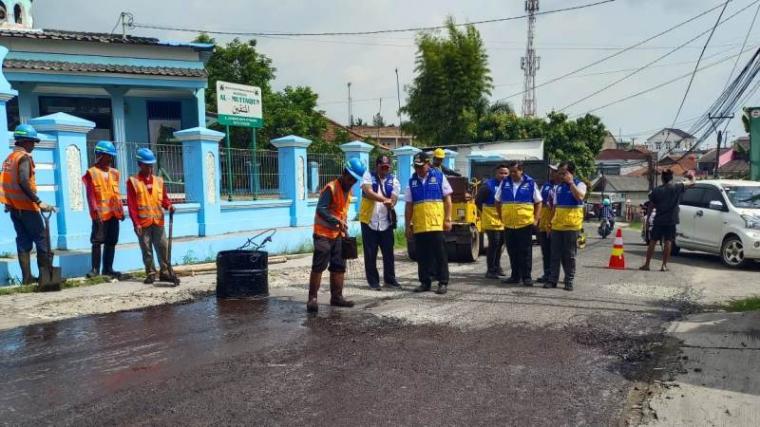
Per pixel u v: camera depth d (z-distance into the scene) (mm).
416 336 5703
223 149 11328
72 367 4691
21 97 14445
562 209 8117
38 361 4828
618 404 4137
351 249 6953
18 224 7340
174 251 9617
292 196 12500
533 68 36656
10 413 3797
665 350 5383
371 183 8016
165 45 16000
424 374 4641
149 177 8086
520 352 5254
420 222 7781
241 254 7371
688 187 12703
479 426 3734
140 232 8008
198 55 16734
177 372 4602
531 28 36312
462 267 10516
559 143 32625
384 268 8305
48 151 8289
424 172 7773
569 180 8016
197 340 5484
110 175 8203
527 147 25703
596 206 35719
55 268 7473
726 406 4043
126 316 6359
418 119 32281
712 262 11859
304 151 12766
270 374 4590
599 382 4559
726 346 5371
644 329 6105
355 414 3867
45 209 7285
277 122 24172
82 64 14430
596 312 6828
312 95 27797
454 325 6133
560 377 4645
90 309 6602
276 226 12211
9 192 7148
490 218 9109
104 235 8188
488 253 9258
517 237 8523
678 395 4250
